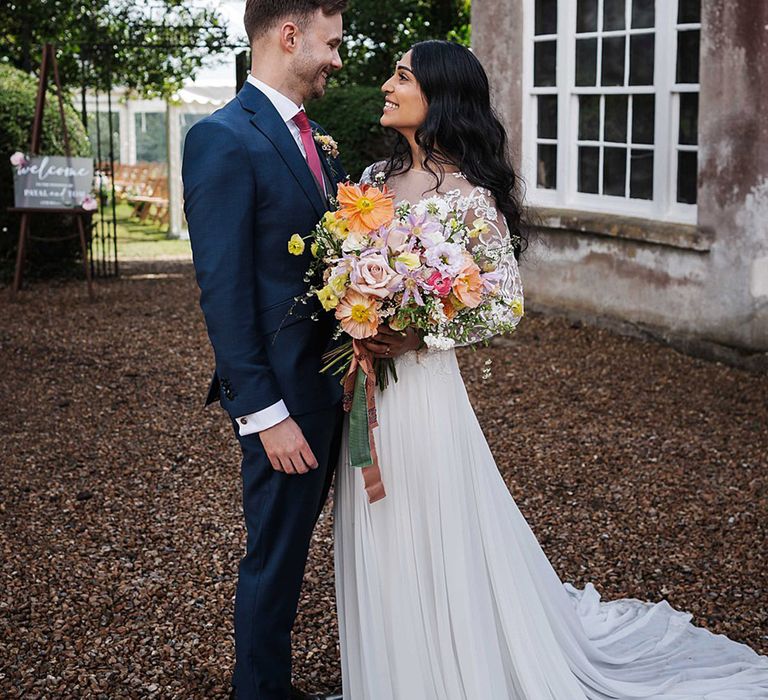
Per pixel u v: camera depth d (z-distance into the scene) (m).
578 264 8.10
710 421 5.66
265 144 2.49
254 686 2.66
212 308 2.44
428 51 2.62
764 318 6.63
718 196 6.80
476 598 2.62
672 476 4.80
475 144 2.65
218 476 4.81
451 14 12.75
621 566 3.87
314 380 2.58
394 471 2.59
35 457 5.07
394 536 2.61
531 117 8.55
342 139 9.52
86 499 4.51
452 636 2.59
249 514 2.64
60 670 3.11
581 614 3.37
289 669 2.74
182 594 3.61
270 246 2.51
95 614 3.47
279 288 2.53
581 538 4.12
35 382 6.43
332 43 2.54
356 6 12.31
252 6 2.53
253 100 2.53
